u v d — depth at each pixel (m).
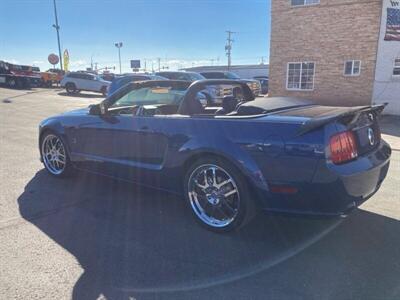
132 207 3.96
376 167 3.07
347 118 2.93
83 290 2.47
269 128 2.95
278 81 16.83
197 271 2.71
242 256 2.92
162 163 3.68
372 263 2.79
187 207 3.56
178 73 17.62
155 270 2.72
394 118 13.34
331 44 15.25
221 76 20.00
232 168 3.12
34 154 6.39
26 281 2.56
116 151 4.16
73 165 4.77
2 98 19.59
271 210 3.04
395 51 14.07
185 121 3.48
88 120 4.41
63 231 3.36
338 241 3.15
